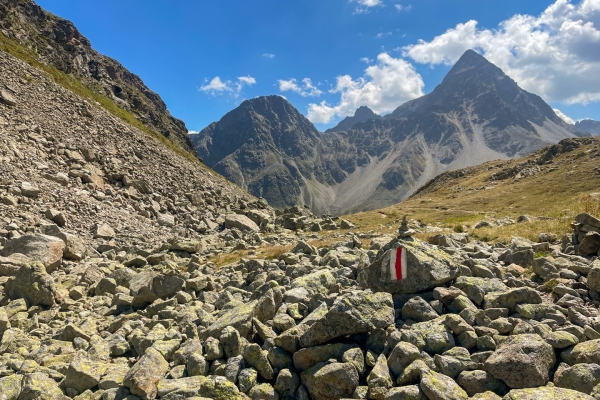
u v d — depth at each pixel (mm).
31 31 130500
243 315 13148
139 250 33000
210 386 9844
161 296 20062
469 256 19062
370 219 72438
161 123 167125
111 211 42625
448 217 71062
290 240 41969
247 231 50312
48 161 45438
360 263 16984
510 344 9203
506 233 27203
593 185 82375
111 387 10875
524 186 101438
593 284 12828
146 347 13336
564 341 9328
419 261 12891
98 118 68125
